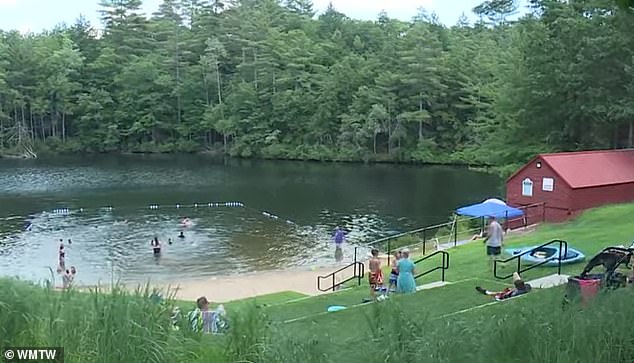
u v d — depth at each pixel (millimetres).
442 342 5980
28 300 5871
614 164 29219
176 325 6199
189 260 28734
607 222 24281
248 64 84812
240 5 97250
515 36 52469
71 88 88500
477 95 68312
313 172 65438
